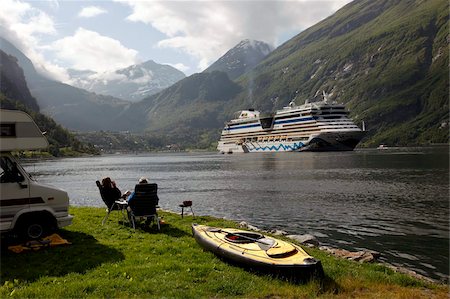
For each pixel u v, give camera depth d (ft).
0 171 42.83
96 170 346.95
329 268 41.96
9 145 41.63
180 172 293.02
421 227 85.51
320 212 105.40
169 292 32.42
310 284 35.78
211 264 40.34
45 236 45.75
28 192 43.52
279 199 131.34
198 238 48.24
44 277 35.22
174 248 45.80
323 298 33.60
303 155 485.15
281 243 42.75
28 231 44.04
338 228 86.28
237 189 165.17
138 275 35.86
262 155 542.57
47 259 40.34
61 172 321.93
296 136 565.53
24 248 42.60
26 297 30.83
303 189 157.17
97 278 34.99
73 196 160.97
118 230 54.95
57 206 45.50
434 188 150.30
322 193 143.64
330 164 311.68
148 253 43.60
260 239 44.45
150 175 271.69
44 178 260.21
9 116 41.78
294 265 36.60
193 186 184.65
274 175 230.07
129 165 440.45
